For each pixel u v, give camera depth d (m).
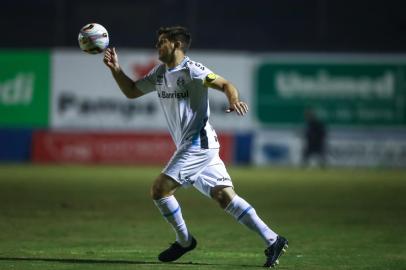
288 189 77.62
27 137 116.25
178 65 31.89
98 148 116.19
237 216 32.12
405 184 85.00
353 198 69.06
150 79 32.91
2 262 33.56
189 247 33.22
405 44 126.38
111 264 33.03
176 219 32.38
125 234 44.94
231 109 29.83
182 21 129.38
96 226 48.50
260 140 116.00
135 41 127.81
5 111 116.19
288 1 130.12
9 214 54.28
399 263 35.03
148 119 116.38
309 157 113.44
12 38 129.62
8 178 86.81
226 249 39.28
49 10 130.88
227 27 129.75
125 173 97.31
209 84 30.91
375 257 36.91
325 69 115.94
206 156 31.92
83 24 128.12
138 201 64.19
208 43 129.38
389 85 115.50
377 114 115.56
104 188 76.00
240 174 98.56
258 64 116.06
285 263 34.56
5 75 116.25
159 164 116.00
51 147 116.19
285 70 116.00
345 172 104.75
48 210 57.12
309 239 43.69
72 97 116.62
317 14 125.06
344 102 115.81
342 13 127.69
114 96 116.56
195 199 67.44
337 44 125.50
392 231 47.47
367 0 127.44
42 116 116.69
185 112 31.92
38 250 38.19
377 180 90.62
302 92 115.94
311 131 112.38
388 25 127.12
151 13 129.12
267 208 60.56
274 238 32.28
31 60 116.44
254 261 35.03
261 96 116.06
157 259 35.16
